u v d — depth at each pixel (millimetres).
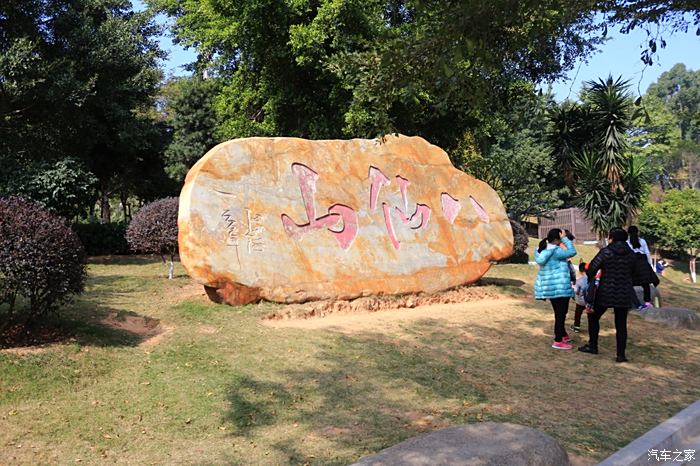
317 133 15625
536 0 5633
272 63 15375
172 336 7316
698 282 27812
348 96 14609
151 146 20844
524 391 6168
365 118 11484
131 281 10758
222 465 4324
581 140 17062
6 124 15125
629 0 6324
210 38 15203
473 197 11469
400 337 7980
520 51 7672
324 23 13445
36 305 6480
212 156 8648
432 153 11188
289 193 9227
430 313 9461
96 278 10969
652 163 39781
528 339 8352
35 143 15898
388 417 5297
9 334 6520
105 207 23859
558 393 6152
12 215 6281
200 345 6996
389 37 5766
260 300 8727
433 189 10938
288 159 9344
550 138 17734
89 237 15898
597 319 7766
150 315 8242
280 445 4676
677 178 47375
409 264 10156
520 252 16875
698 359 7793
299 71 15352
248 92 16438
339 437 4840
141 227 11000
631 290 7434
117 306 8602
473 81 6004
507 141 28344
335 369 6508
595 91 16297
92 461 4363
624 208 15867
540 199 21406
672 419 5316
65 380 5723
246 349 6938
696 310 12312
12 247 6090
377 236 9953
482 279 12312
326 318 8711
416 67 5715
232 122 16719
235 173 8789
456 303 10398
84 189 13562
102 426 4930
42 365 5891
